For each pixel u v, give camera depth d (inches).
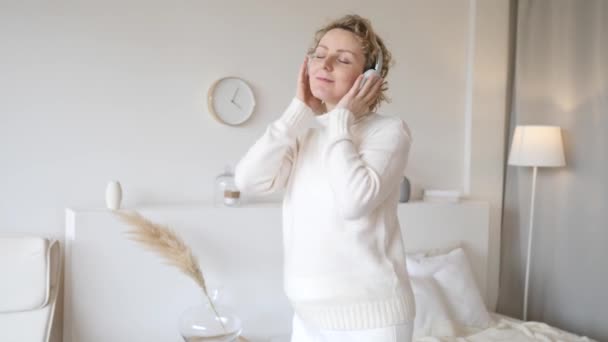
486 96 149.1
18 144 103.0
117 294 100.3
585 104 133.9
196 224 107.0
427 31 143.7
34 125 103.9
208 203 116.6
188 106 115.9
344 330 46.7
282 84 125.0
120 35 109.7
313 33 128.0
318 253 47.1
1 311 89.8
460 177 149.9
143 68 111.8
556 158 133.0
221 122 118.0
